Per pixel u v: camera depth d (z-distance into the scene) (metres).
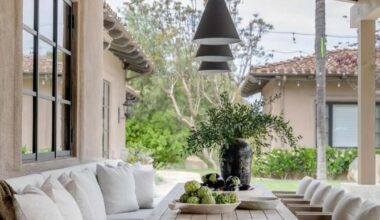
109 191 5.41
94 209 4.52
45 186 3.46
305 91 13.06
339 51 14.14
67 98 6.25
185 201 3.84
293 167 12.40
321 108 11.28
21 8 4.29
